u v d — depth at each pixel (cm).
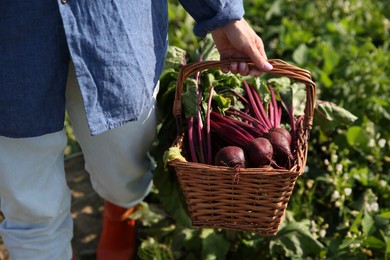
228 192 171
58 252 194
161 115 220
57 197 183
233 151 174
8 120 157
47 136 170
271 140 181
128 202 220
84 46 150
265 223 177
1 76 151
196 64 179
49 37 150
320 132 258
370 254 230
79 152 310
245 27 175
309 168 268
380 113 294
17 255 189
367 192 254
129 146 191
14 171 171
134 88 160
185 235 238
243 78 217
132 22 158
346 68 306
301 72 179
